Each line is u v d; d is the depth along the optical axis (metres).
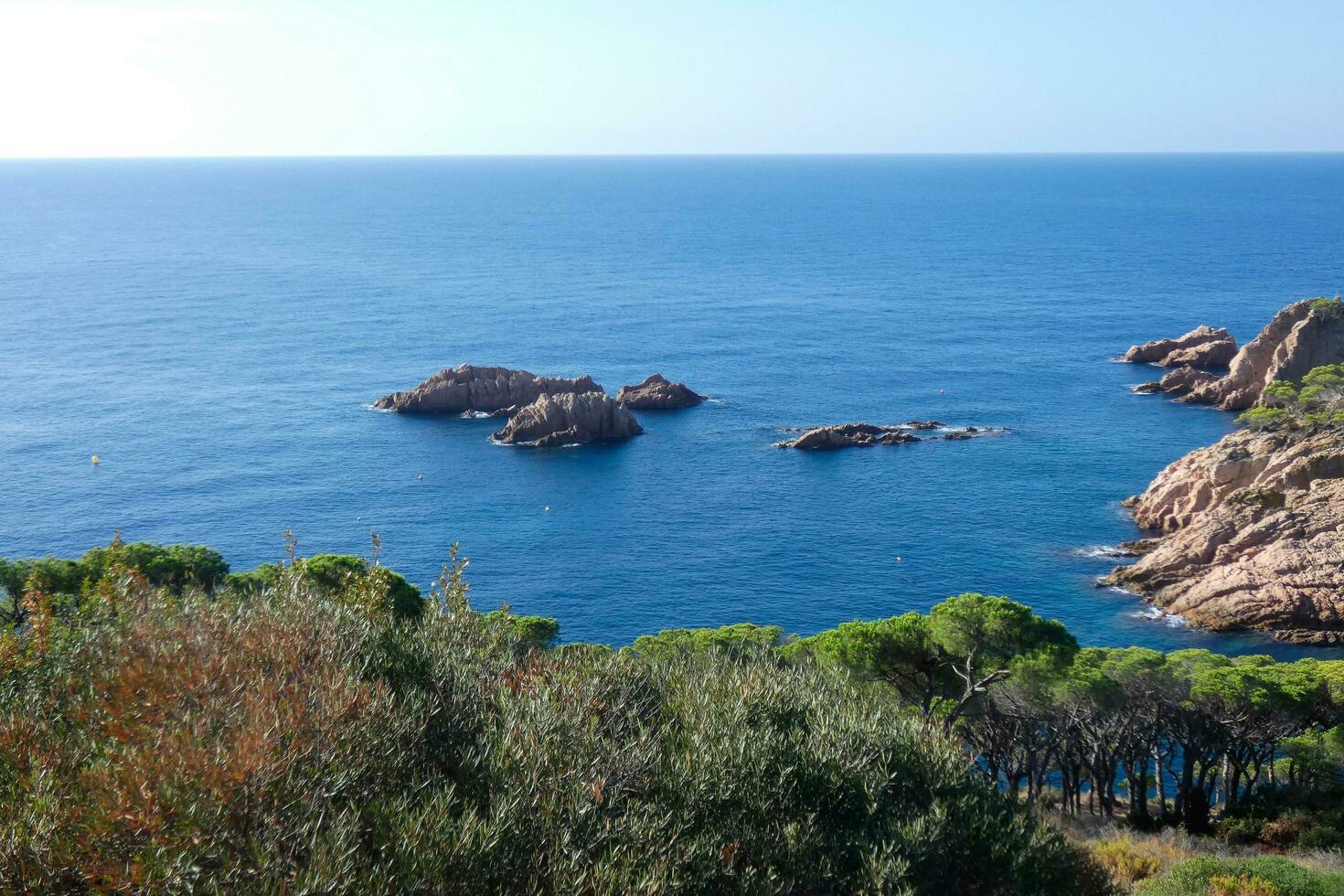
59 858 11.38
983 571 89.56
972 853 15.86
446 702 16.08
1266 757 40.72
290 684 14.05
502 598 86.00
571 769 13.88
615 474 117.56
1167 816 38.94
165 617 16.12
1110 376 163.00
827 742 16.30
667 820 13.68
